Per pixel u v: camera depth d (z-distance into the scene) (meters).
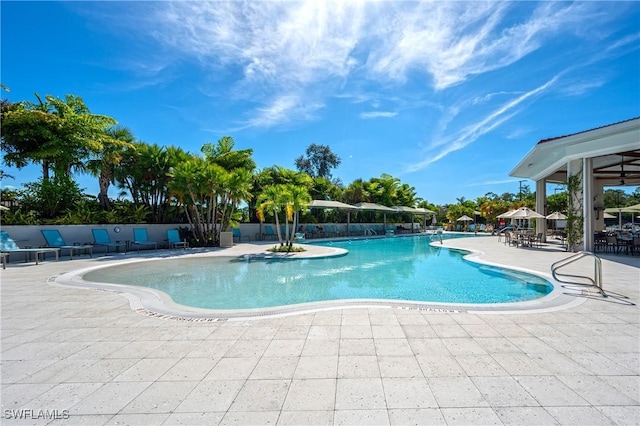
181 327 3.89
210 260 11.16
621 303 4.82
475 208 41.09
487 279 8.29
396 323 3.96
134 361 2.95
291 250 13.46
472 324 3.91
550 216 17.33
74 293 5.79
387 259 12.13
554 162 13.74
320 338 3.48
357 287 7.36
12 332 3.74
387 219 33.84
